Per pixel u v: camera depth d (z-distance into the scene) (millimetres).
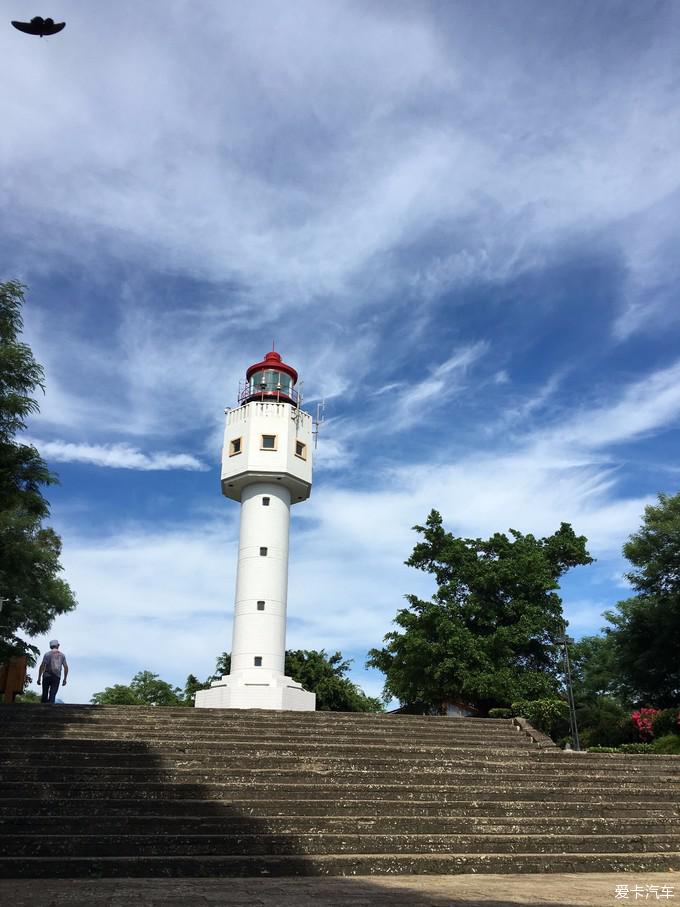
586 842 11398
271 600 30594
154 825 10477
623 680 36344
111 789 11602
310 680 43656
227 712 18312
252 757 13938
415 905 7336
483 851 10930
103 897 7520
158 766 13211
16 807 10695
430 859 10047
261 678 29203
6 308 19516
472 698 30094
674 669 32219
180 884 8539
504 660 29547
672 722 27609
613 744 30484
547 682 29312
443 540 33562
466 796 13289
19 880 8680
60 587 30469
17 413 19062
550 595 31688
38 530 21266
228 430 33438
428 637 30672
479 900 7699
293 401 34688
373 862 9859
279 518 31953
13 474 20375
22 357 18969
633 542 33875
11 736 15047
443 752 15977
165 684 61062
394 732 18047
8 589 19891
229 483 32719
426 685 29906
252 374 35156
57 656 19844
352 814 11828
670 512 33312
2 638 23812
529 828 11922
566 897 8023
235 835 10266
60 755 12812
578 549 33500
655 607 32969
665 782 15281
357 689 45531
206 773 12742
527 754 16516
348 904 7332
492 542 33094
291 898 7648
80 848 9641
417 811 12125
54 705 17375
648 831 12414
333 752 15391
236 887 8391
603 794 14000
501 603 31297
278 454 31984
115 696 59312
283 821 10969
